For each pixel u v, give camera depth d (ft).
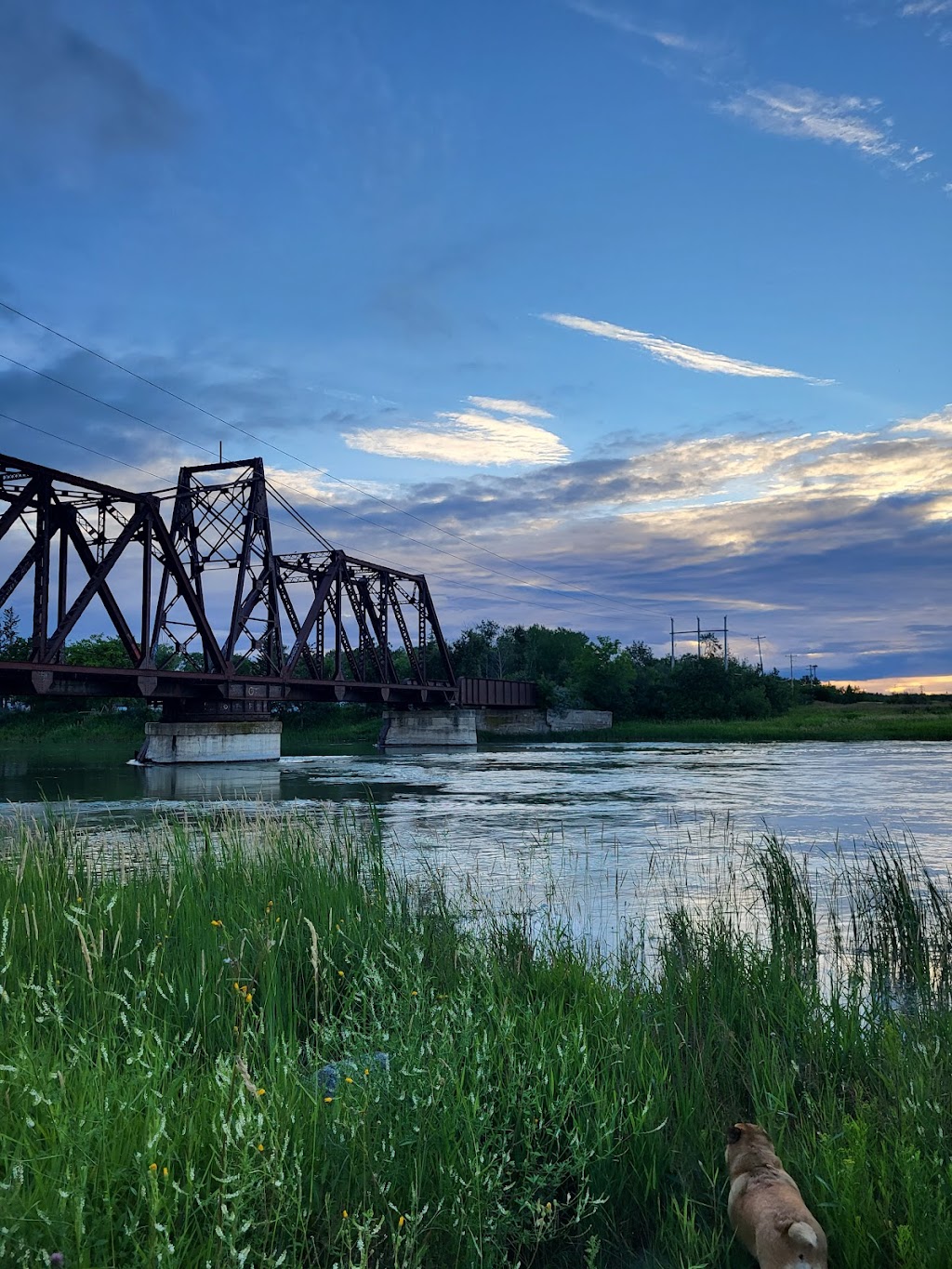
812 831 69.15
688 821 76.95
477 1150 12.48
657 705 376.89
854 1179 11.96
